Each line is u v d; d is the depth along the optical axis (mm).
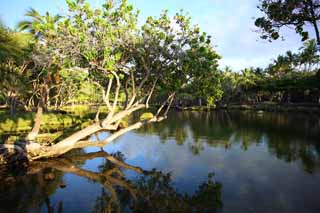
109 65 14477
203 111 66312
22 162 15234
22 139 17234
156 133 28594
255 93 76500
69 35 14406
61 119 33219
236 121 39812
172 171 14562
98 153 19062
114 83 19922
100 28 14828
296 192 11227
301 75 63688
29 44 16812
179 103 84750
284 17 7543
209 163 16031
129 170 14867
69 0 14234
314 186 11875
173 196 10992
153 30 16562
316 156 17266
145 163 16297
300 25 7457
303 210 9516
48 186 12164
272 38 8016
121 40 15555
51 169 14773
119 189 11930
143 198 10883
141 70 18609
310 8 7094
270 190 11445
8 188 11852
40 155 16109
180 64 16953
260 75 83875
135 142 23312
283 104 66688
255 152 18703
